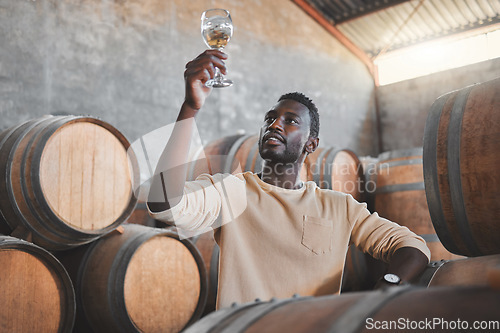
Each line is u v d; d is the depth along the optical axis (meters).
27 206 2.97
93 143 3.37
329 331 0.71
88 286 3.47
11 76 5.26
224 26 1.67
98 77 6.06
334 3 10.05
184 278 3.76
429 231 4.38
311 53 9.62
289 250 1.51
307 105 1.71
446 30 10.27
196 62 1.25
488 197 1.70
